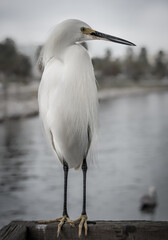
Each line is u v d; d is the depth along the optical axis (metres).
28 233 2.83
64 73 2.97
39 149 18.44
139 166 14.94
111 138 21.72
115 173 13.87
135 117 33.94
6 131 24.91
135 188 12.22
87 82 3.01
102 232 2.74
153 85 125.75
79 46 3.07
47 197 11.33
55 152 3.45
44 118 3.22
